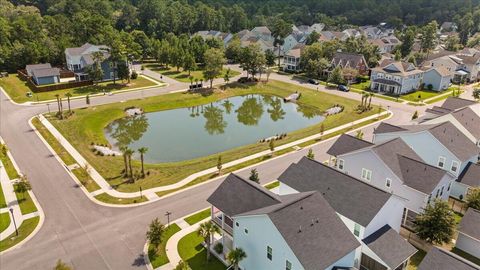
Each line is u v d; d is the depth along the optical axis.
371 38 155.12
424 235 31.14
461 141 42.66
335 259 23.48
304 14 193.38
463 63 97.00
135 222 33.47
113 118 64.06
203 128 62.72
